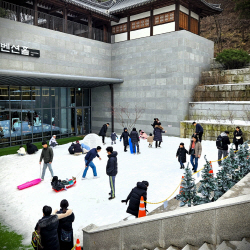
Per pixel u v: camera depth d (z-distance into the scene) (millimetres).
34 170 12070
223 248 3178
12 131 18312
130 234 4477
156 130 16344
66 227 5062
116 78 23547
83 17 23828
